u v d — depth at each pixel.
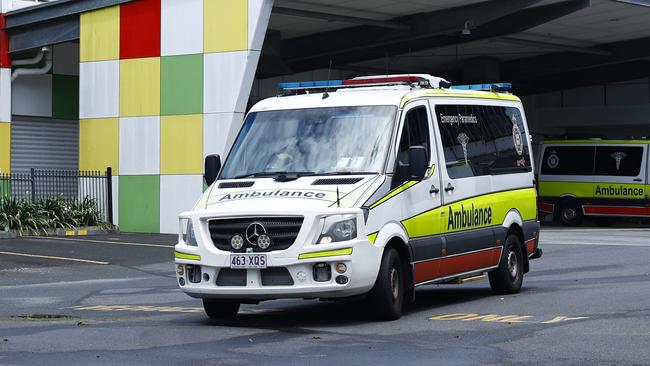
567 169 36.44
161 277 18.39
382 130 12.16
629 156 35.50
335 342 10.09
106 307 13.67
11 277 18.33
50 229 27.27
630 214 35.41
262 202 11.30
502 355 9.14
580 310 12.34
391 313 11.69
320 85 13.52
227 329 11.20
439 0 30.94
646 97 48.72
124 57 28.89
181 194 27.80
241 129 12.88
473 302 13.76
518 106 15.70
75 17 30.27
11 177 29.94
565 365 8.64
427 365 8.69
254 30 26.47
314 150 12.19
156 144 28.23
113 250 23.22
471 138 13.96
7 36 32.44
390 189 11.82
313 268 11.01
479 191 13.94
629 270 18.33
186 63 27.64
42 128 33.50
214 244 11.34
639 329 10.62
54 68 33.53
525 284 16.25
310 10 32.06
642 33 38.34
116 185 28.97
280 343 10.05
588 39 39.34
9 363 8.97
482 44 39.44
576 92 50.38
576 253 22.67
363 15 33.16
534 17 33.47
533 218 15.66
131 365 8.84
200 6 27.38
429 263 12.58
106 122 29.23
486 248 14.02
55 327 11.44
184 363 8.91
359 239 11.13
